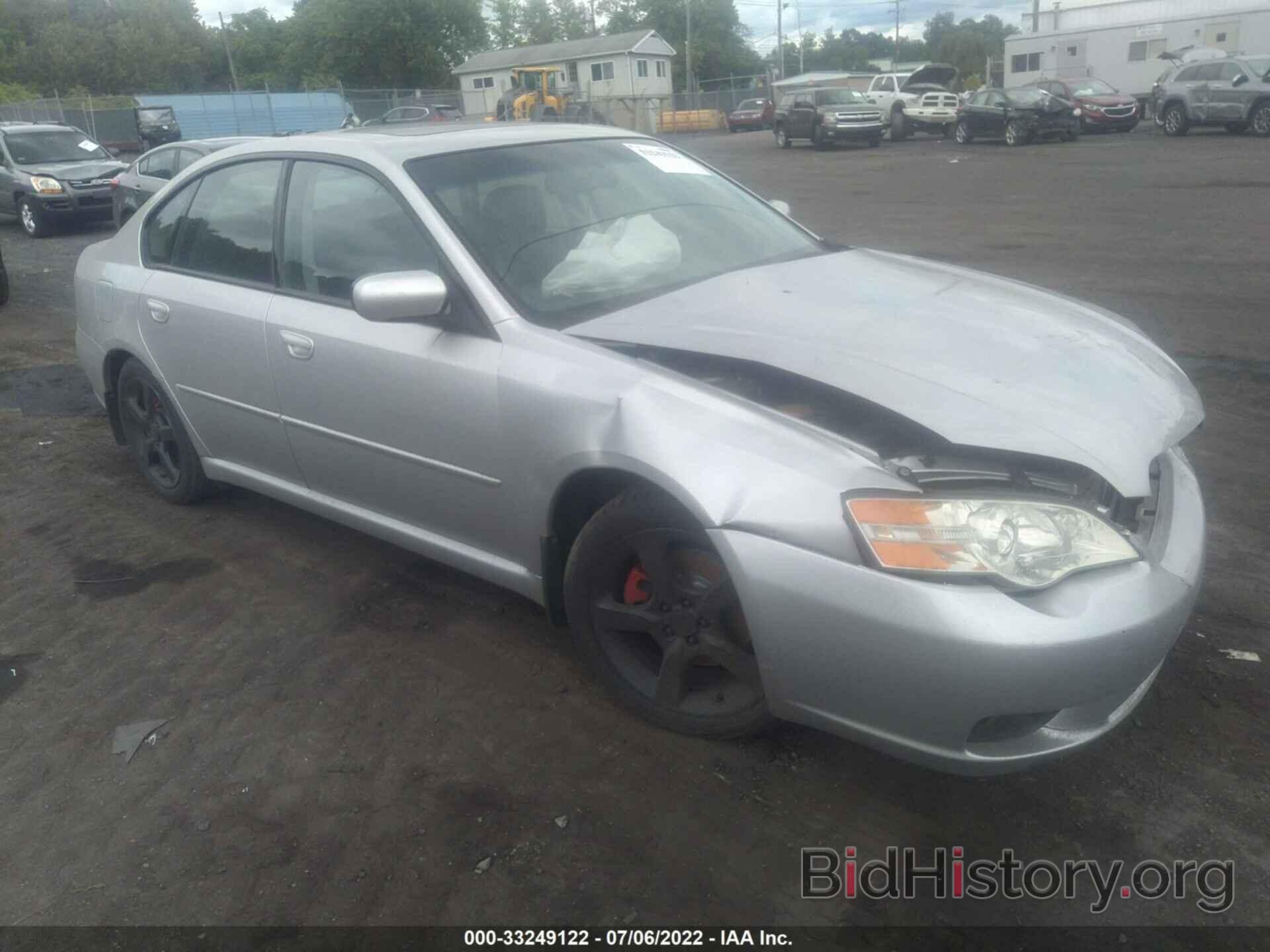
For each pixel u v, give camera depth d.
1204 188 15.16
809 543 2.50
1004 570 2.40
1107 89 27.89
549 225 3.55
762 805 2.80
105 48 72.94
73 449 5.75
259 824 2.80
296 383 3.77
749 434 2.66
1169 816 2.72
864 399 2.67
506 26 81.44
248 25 81.94
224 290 4.09
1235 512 4.46
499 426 3.14
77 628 3.85
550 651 3.55
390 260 3.51
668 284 3.47
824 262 3.80
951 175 19.81
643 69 57.66
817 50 110.62
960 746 2.45
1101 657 2.39
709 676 3.03
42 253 13.88
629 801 2.83
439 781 2.94
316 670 3.51
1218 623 3.58
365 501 3.81
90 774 3.04
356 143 3.78
